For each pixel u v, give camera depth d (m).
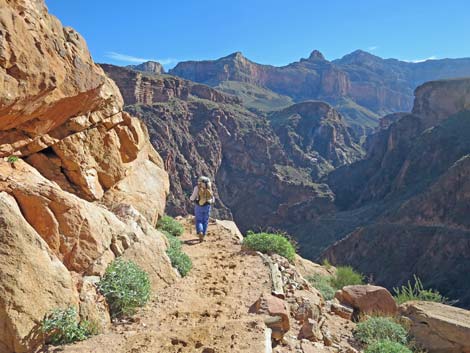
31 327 4.44
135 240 7.11
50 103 7.02
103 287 5.70
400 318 8.16
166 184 13.19
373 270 60.78
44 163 8.70
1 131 6.93
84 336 4.80
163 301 6.32
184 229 13.10
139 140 11.89
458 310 8.47
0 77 5.46
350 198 114.31
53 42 7.07
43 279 4.72
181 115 125.62
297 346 5.34
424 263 55.34
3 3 5.87
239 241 11.58
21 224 4.78
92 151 9.77
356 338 7.01
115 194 10.30
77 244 5.89
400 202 78.12
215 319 5.68
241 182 129.88
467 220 56.44
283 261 9.59
